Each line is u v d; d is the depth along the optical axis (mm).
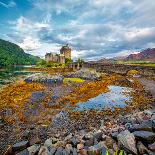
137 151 9078
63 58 132000
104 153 9125
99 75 53344
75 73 56750
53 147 10836
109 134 11375
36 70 99500
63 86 38000
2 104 23812
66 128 16047
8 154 11844
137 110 20016
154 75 48969
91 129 15062
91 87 34500
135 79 43031
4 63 175250
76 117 18688
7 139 14305
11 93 30594
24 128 16391
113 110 20438
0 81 49562
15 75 70312
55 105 23250
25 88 35250
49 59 133000
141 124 10883
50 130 15781
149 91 28578
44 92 31234
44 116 19453
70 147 10609
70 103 23875
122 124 14297
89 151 9516
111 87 34344
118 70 64438
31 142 13547
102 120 17250
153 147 9023
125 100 24516
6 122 17906
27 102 24656
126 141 9461
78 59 92375
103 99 25406
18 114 20078
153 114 15008
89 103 23594
